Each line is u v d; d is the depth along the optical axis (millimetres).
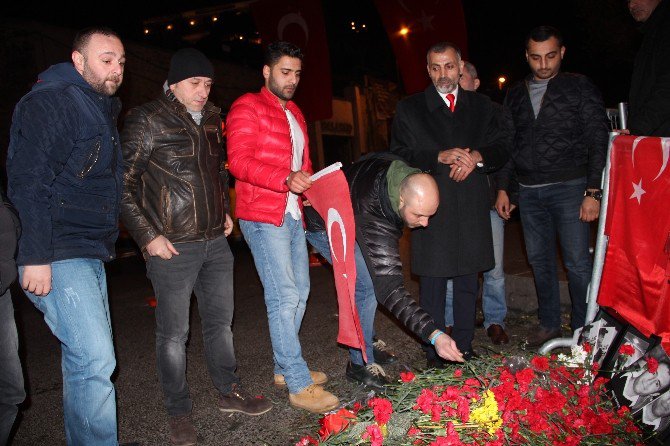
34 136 2336
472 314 3713
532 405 2322
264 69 3387
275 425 3258
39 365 4695
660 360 2494
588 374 2809
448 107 3656
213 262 3260
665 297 2506
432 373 2738
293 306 3344
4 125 10984
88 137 2488
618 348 2773
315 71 10242
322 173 2820
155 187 3016
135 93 13469
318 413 3285
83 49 2518
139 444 3139
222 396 3461
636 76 3484
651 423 2457
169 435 3301
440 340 2586
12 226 2402
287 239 3336
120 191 2738
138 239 2910
